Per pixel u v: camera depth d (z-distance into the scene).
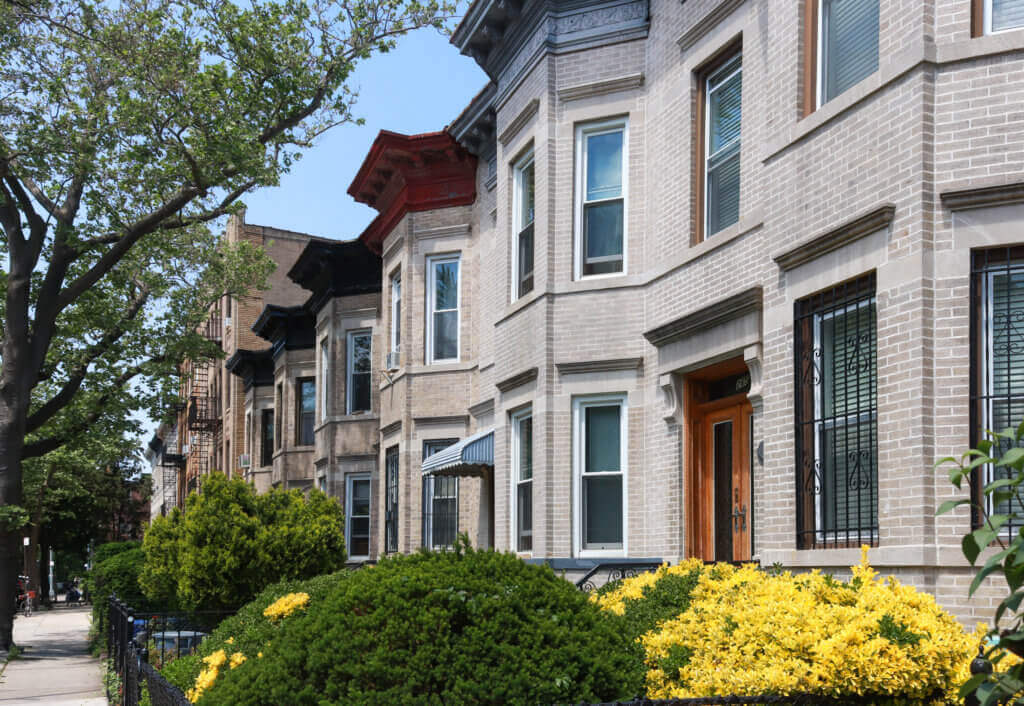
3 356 23.42
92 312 25.80
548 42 14.30
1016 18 8.12
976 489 7.60
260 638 9.45
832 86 9.70
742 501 11.36
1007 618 7.18
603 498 13.42
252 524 17.59
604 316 13.52
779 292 9.84
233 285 27.81
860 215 8.52
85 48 21.09
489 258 18.59
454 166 19.98
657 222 13.11
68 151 21.00
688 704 4.97
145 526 20.05
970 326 7.80
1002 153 7.82
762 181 10.66
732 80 11.93
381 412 22.30
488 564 6.18
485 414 18.48
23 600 43.44
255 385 38.00
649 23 13.59
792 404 9.50
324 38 21.70
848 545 8.72
